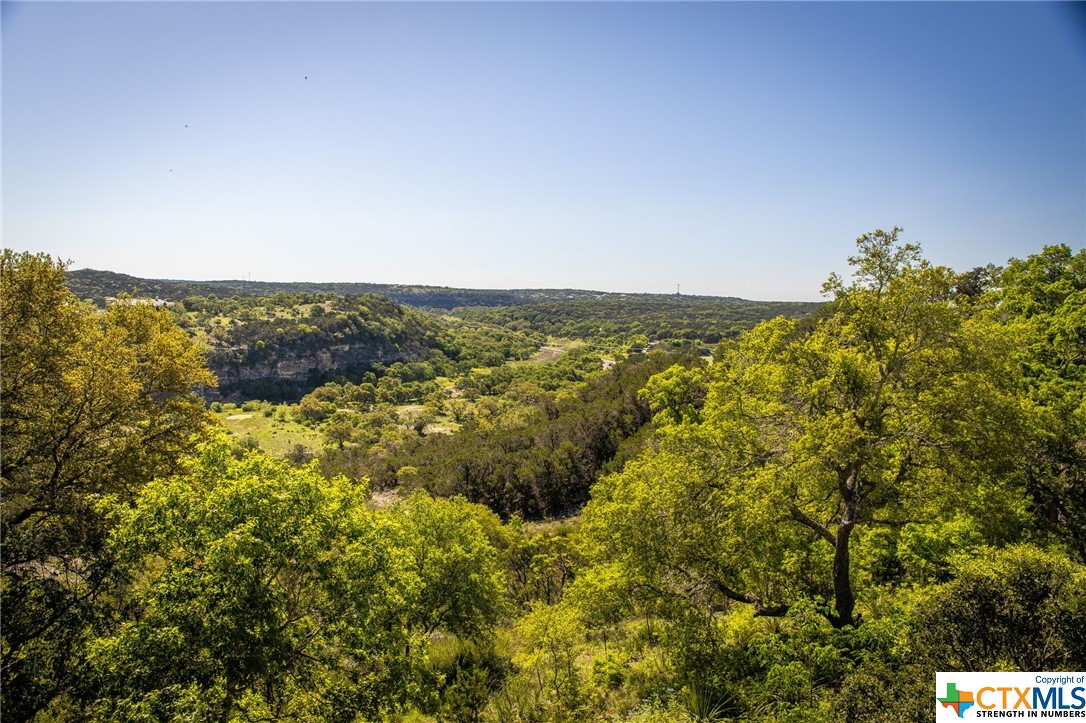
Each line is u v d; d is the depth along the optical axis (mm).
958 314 12398
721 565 14750
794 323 14266
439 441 85375
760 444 14281
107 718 9891
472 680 15797
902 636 8312
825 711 8281
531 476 53188
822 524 14789
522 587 30922
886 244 12758
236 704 10281
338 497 12047
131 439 16938
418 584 14125
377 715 11492
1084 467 14406
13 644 11734
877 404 12547
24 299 14539
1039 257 24000
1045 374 21094
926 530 14703
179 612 9930
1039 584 7016
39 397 15117
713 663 12438
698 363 63438
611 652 15969
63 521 14227
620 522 15578
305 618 11570
